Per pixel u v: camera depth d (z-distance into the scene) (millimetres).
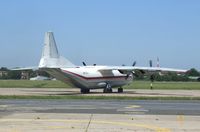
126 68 55656
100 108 28422
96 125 19469
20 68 53125
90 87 55531
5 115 23359
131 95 47750
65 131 17531
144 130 18016
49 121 20781
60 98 40062
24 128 18250
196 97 42250
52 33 54125
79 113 24750
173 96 45250
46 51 54000
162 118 22469
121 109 27734
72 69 53969
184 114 24672
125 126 19219
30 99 38719
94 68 55812
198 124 20062
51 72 54094
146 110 27172
